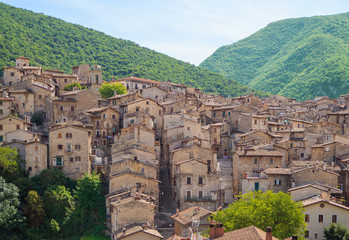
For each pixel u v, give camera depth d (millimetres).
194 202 110312
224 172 127812
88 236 106375
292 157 135500
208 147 130375
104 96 181750
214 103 184875
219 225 62969
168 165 134750
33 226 109812
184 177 111312
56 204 112312
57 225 109688
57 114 156000
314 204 88562
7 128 134875
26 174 121250
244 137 137250
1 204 106875
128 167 111562
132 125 131500
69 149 125000
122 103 163000
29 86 160750
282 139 140125
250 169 113625
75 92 161625
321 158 119625
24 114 155875
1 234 106062
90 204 112125
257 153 115000
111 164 114375
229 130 152500
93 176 117500
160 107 157750
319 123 142500
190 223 89500
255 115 155500
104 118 147750
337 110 194625
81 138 126188
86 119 147750
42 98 159750
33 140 125250
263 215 80375
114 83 191750
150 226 92812
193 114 144500
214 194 111312
